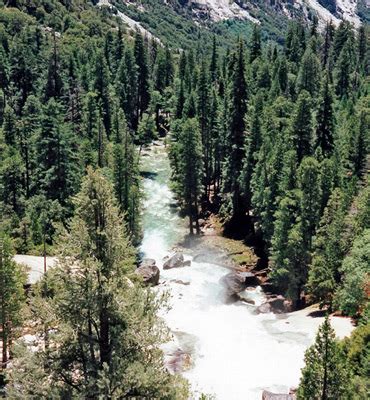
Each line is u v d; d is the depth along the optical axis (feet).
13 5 586.45
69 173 209.56
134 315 55.31
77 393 53.98
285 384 109.60
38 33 467.11
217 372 114.93
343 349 92.22
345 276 136.05
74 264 54.90
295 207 165.89
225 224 229.66
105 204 54.95
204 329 138.41
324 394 71.87
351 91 342.64
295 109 208.33
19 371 54.95
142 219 239.30
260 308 153.58
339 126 251.39
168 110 389.80
